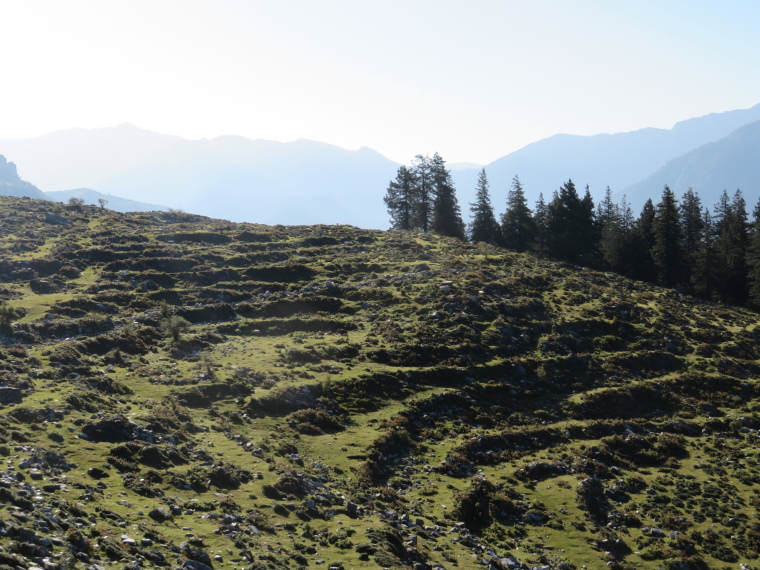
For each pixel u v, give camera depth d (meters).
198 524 24.41
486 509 35.91
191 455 32.75
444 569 26.38
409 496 35.81
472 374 55.75
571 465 43.47
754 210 120.44
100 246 86.81
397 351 57.97
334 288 76.12
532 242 122.69
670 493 41.38
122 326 60.06
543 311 73.06
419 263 87.69
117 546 19.64
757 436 51.25
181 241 97.25
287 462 35.62
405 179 135.50
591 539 34.22
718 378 61.81
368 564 24.00
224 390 44.53
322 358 55.59
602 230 124.81
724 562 33.47
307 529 26.78
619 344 67.88
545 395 55.56
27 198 119.19
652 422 53.09
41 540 17.89
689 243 119.50
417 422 46.62
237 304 70.75
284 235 106.56
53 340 53.31
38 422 31.98
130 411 37.56
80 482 25.53
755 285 96.00
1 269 72.44
